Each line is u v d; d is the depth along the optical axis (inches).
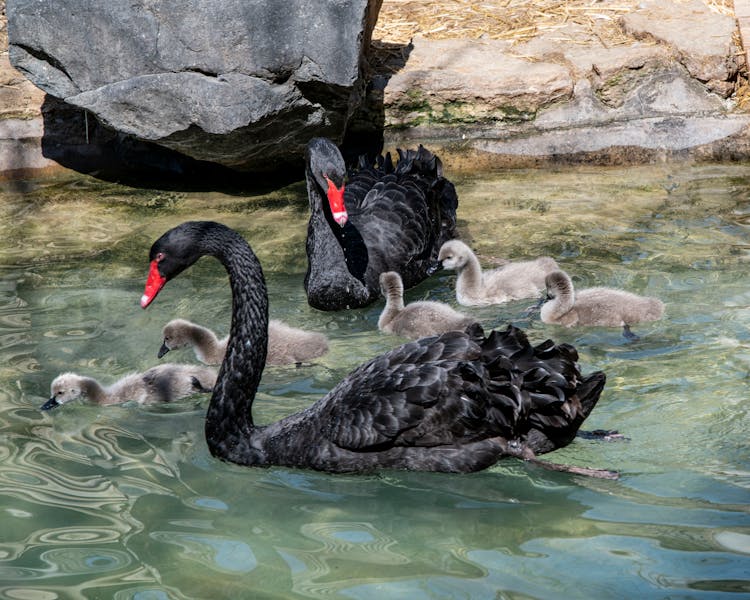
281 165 492.4
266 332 275.6
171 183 490.3
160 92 429.4
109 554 230.4
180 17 420.5
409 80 497.7
